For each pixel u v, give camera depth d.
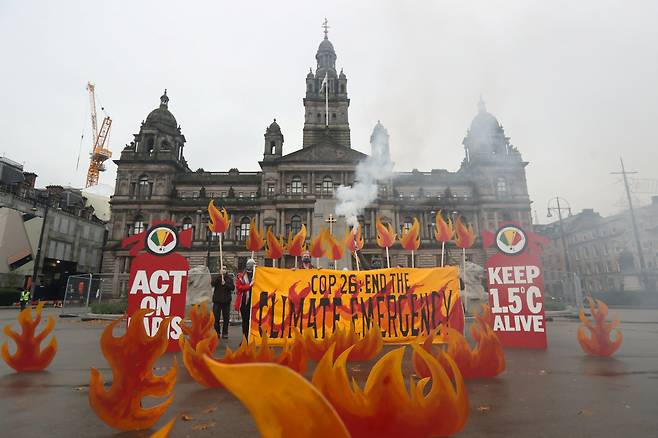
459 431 2.95
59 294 47.31
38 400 4.04
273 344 7.52
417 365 4.33
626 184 40.50
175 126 56.31
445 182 55.41
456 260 50.19
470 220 52.66
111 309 18.50
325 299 7.87
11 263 40.34
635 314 21.48
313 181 51.94
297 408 1.73
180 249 49.31
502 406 3.72
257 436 2.98
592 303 6.91
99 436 3.01
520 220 51.66
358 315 7.84
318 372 2.54
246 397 1.69
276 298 7.77
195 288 15.52
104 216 63.91
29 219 43.22
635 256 51.41
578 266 63.91
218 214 9.09
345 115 64.31
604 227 57.97
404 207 52.59
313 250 9.02
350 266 16.66
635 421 3.26
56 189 52.66
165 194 51.31
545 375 5.14
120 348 3.18
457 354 4.98
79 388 4.56
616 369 5.53
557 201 39.03
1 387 4.60
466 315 15.75
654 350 7.40
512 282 7.91
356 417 2.50
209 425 3.23
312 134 62.91
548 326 13.99
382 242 8.70
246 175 56.00
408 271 8.19
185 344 4.54
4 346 5.39
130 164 51.88
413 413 2.61
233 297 16.34
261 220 51.09
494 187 52.62
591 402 3.84
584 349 6.84
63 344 8.78
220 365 1.67
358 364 5.90
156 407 3.26
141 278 7.26
